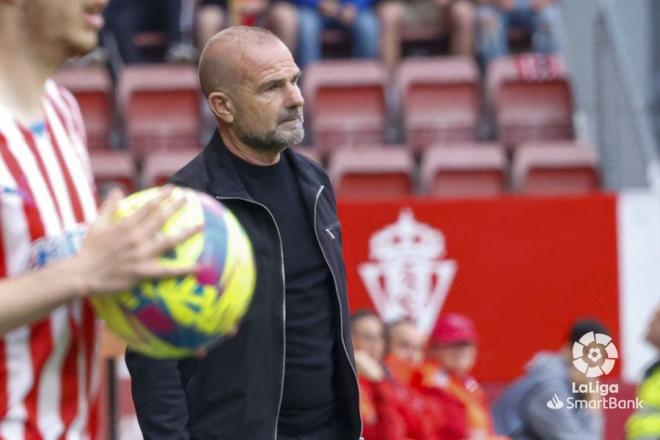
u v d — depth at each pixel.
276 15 36.56
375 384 21.05
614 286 27.91
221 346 13.36
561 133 35.78
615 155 34.81
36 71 10.00
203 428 13.44
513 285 27.84
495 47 38.09
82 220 10.06
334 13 37.59
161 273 8.38
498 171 32.28
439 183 32.12
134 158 35.00
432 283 27.86
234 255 9.16
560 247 27.95
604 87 35.19
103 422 18.75
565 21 40.06
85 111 35.50
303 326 13.61
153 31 38.41
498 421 22.09
